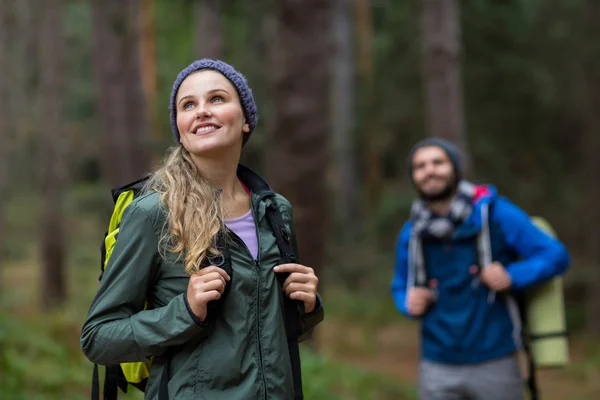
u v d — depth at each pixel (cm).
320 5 689
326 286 1538
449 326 361
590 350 917
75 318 916
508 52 1106
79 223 1919
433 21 696
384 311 1309
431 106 699
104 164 1202
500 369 355
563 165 1248
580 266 1149
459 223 361
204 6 1257
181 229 189
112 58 1152
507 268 357
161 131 1344
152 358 202
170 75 1430
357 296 1435
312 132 691
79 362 611
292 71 688
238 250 197
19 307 1169
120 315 192
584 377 808
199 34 1276
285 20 689
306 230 694
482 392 356
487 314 357
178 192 195
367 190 1653
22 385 512
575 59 1145
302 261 698
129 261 192
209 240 189
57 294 1238
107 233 209
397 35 1265
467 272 359
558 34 1138
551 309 358
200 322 183
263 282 198
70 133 1906
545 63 1161
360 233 1677
